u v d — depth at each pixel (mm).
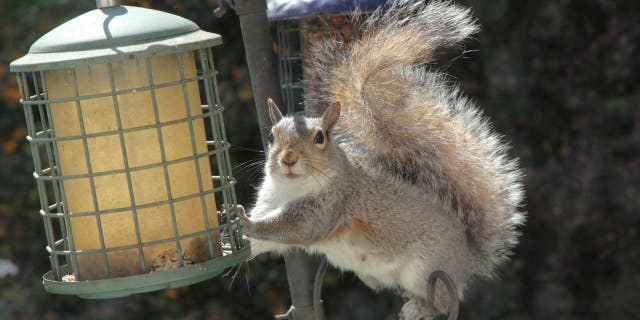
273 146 5812
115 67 5016
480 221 6535
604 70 11312
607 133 11406
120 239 5180
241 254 5250
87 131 5070
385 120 6324
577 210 11031
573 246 11250
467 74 11812
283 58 8039
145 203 5160
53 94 5105
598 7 11617
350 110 6281
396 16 6266
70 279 5301
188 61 5285
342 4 6648
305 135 5727
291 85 7535
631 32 11203
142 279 4887
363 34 6320
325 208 5805
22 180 12250
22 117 12492
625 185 10984
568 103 11633
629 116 11273
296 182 5746
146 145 5133
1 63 12469
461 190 6445
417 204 6137
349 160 6094
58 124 5148
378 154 6406
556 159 11656
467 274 6492
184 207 5270
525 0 11711
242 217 5535
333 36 7219
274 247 6258
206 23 11000
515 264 11695
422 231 6070
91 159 5105
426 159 6406
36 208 12148
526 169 11219
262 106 6016
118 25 4852
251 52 5965
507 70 11742
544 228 11555
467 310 11633
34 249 12055
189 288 11469
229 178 5637
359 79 6223
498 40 11797
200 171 5328
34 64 4641
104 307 11508
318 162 5727
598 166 11086
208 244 5320
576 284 11422
